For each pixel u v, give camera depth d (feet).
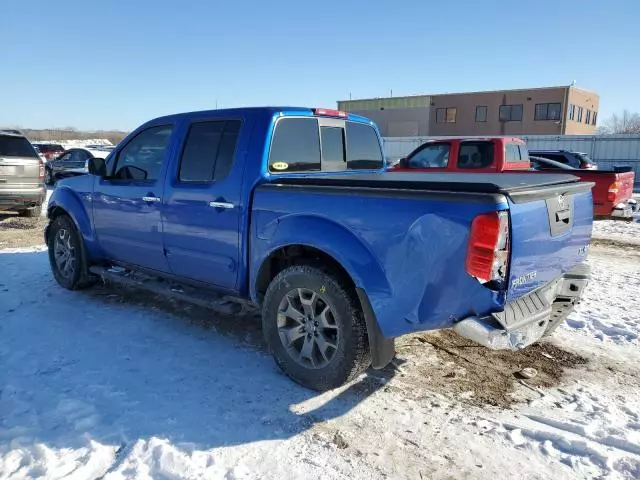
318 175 14.28
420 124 154.10
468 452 9.72
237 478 8.79
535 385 12.34
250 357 13.60
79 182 18.30
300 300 11.89
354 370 11.28
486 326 9.47
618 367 13.37
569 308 12.54
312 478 8.89
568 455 9.64
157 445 9.53
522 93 138.41
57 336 14.80
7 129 36.17
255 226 12.48
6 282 20.20
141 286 16.07
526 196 9.72
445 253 9.59
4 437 9.82
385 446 9.86
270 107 13.19
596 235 35.63
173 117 15.11
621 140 87.86
